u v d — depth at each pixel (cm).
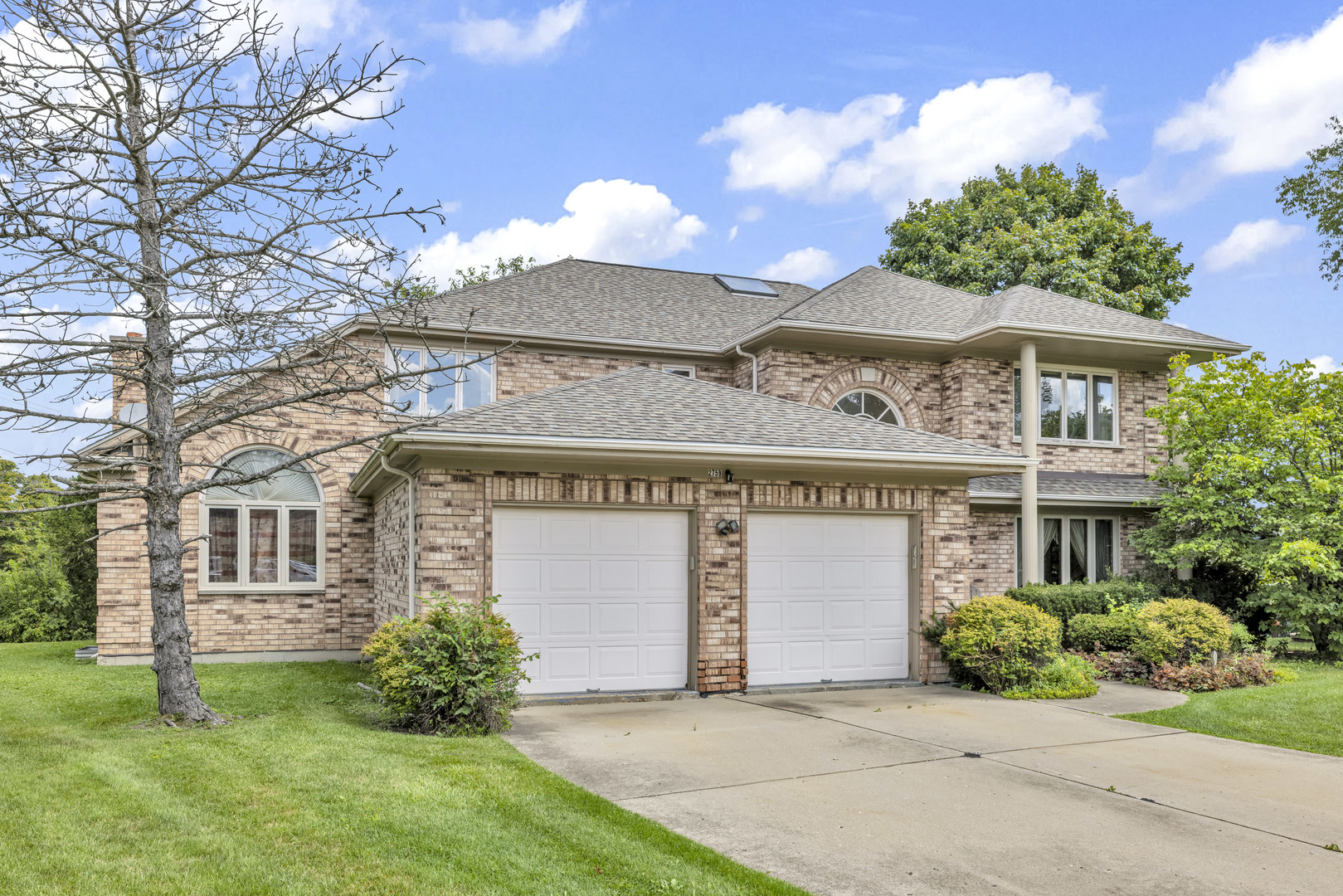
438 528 1059
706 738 897
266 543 1570
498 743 841
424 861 520
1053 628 1234
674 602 1184
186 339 889
